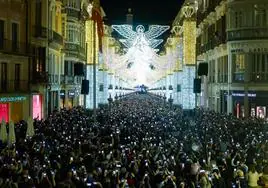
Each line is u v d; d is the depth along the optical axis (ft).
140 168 70.74
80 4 217.77
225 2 176.86
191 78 163.32
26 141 86.22
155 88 371.15
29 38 146.00
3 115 131.34
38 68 155.43
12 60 134.72
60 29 189.78
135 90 376.48
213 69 206.18
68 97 205.77
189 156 80.28
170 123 130.00
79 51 216.54
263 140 94.89
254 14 161.99
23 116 140.46
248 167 72.49
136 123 129.29
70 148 81.92
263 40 159.53
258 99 162.71
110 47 256.32
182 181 64.23
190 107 164.04
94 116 140.05
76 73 158.10
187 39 162.91
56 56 182.09
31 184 57.16
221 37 183.42
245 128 113.91
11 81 133.39
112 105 228.63
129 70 365.20
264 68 161.58
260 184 65.41
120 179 64.08
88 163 72.23
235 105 168.76
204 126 119.65
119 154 81.46
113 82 273.75
